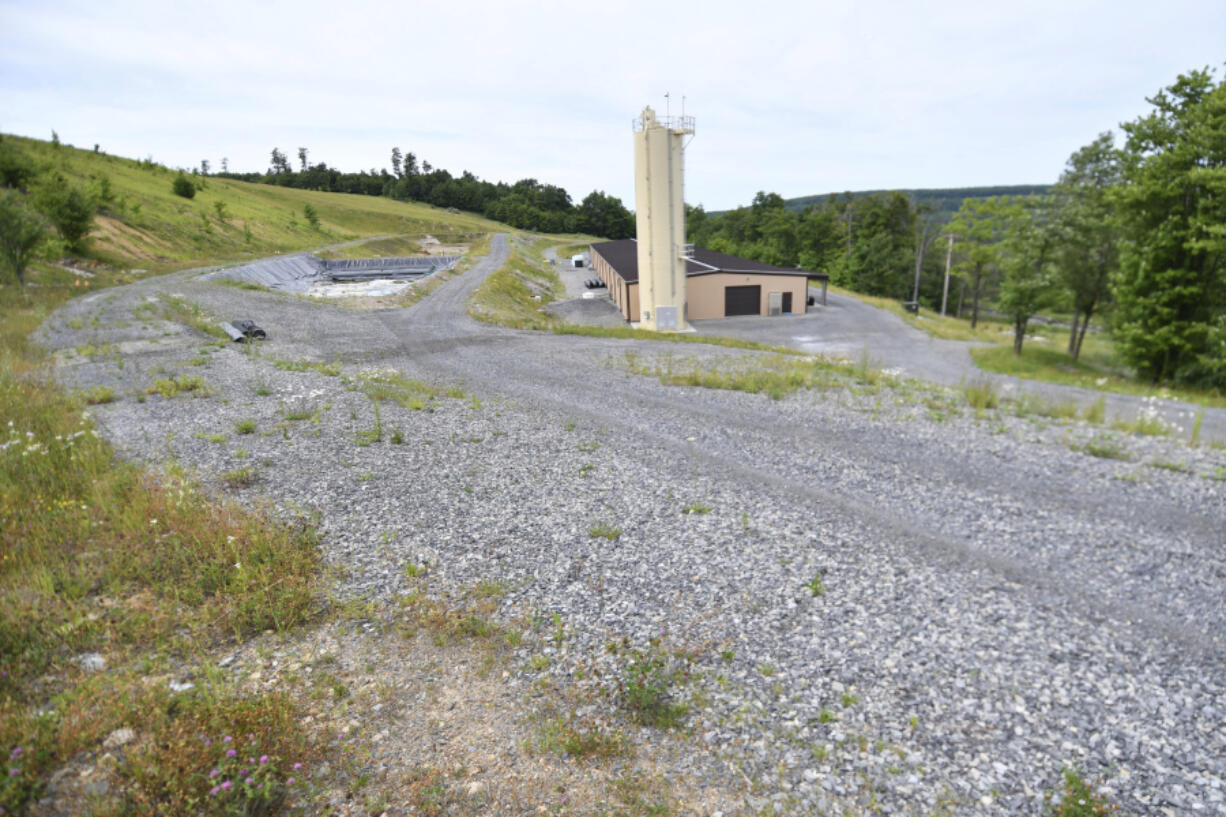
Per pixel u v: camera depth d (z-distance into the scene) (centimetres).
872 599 762
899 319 4609
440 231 12250
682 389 1889
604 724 580
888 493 1070
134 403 1582
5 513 858
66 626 637
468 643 699
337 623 725
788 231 10381
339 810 476
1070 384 2345
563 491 1105
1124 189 2677
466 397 1788
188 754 482
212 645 662
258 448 1283
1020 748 538
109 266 4616
